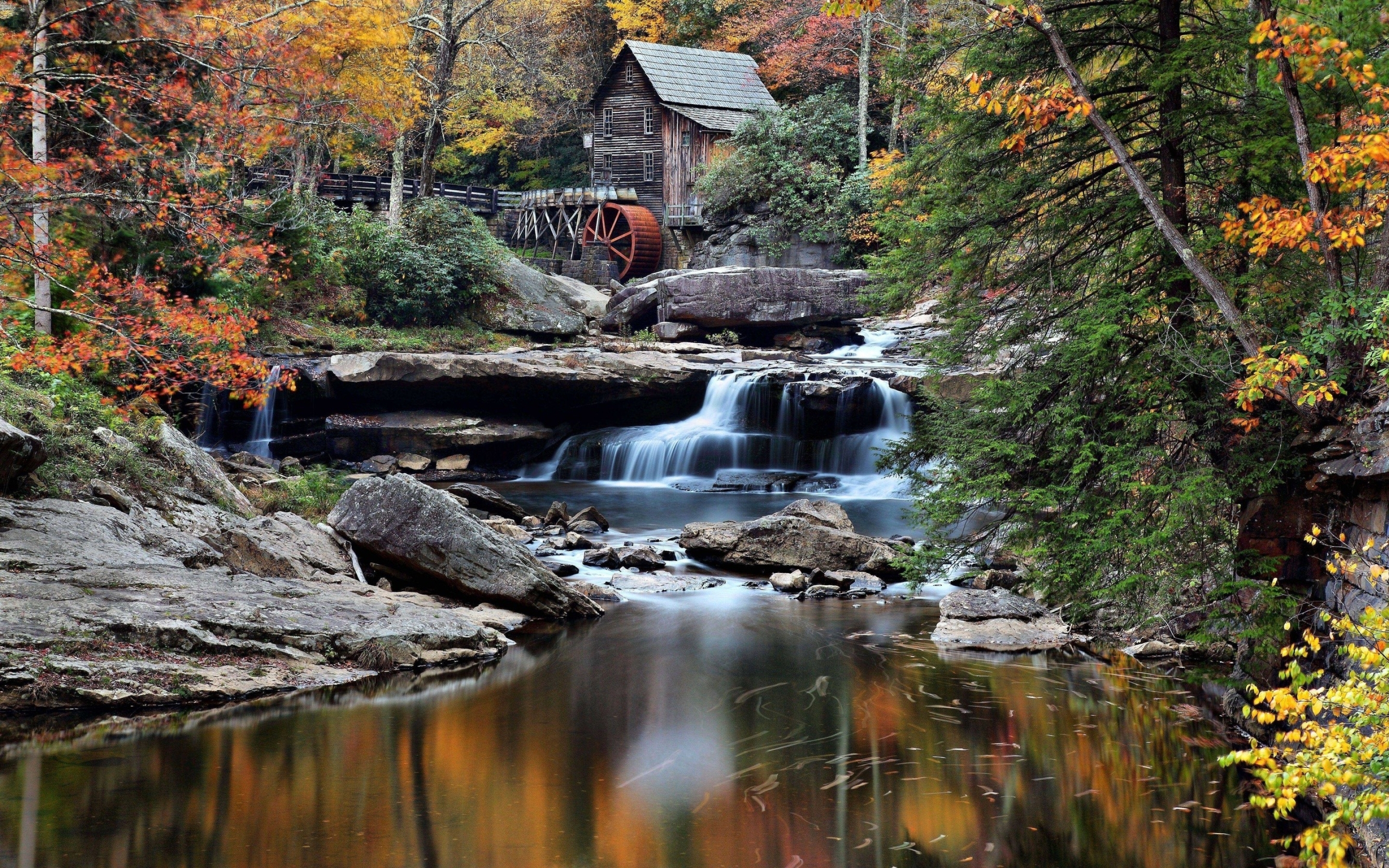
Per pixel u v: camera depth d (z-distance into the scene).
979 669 9.50
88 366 14.56
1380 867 5.15
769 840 5.82
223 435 22.98
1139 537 8.48
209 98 14.96
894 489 22.08
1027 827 6.08
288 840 5.60
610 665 9.56
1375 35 7.41
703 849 5.66
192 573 9.52
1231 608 8.16
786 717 8.09
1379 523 5.96
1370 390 6.45
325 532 11.57
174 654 8.23
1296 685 5.00
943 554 10.09
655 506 20.72
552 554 15.10
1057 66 9.31
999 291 10.18
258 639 8.73
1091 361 8.94
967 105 9.51
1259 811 6.13
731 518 19.27
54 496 10.36
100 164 13.05
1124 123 9.36
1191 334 8.77
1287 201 8.45
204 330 12.38
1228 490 7.79
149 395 13.43
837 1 7.93
